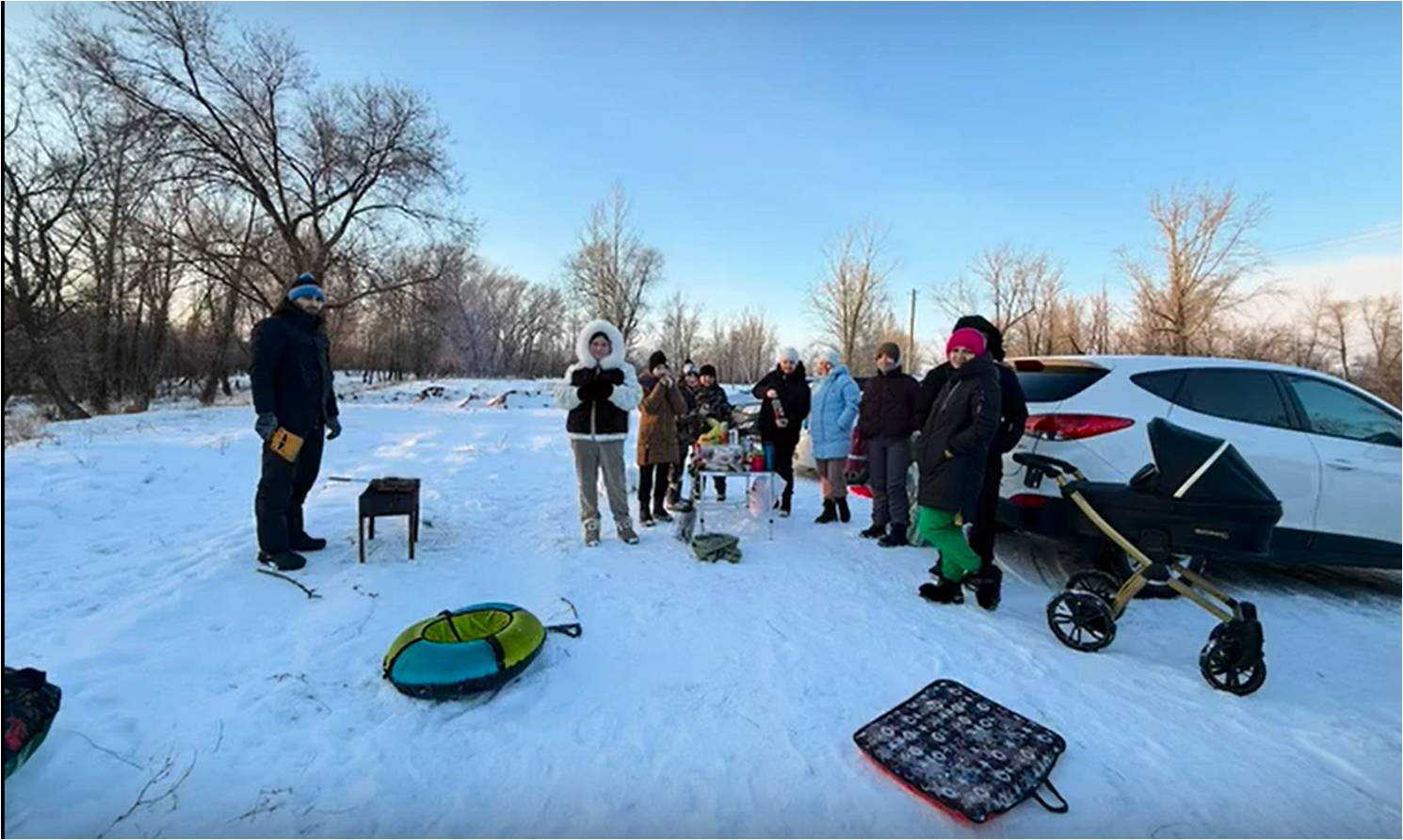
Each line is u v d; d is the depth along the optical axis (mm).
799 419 5828
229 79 18672
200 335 26062
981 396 3439
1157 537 3178
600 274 43906
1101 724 2527
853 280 42812
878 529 5094
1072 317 39719
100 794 1947
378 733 2334
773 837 1919
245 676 2666
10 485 5496
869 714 2568
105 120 17266
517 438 11477
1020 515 4188
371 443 10109
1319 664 3162
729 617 3465
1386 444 4281
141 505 5473
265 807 1940
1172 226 30484
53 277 17500
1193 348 30438
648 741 2352
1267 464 4031
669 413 5312
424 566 4078
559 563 4262
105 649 2787
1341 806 2088
